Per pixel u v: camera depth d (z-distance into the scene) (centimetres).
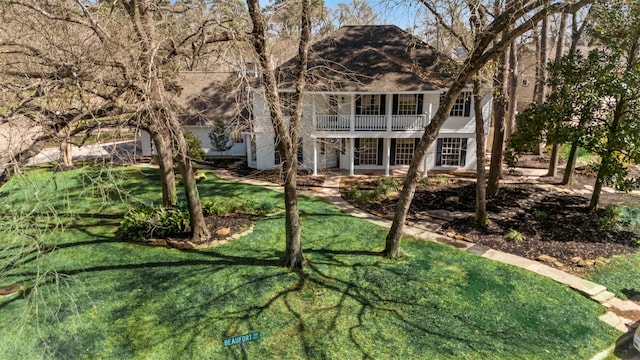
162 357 711
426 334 777
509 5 1039
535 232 1285
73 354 718
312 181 1928
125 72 802
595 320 831
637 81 1161
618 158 1282
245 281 958
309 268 1023
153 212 1289
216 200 1577
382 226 1342
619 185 1226
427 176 2014
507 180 1917
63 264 1050
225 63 895
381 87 1867
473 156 2125
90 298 886
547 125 1332
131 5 980
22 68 777
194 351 725
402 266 1045
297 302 876
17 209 711
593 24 1548
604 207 1508
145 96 736
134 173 2025
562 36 1931
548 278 998
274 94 898
